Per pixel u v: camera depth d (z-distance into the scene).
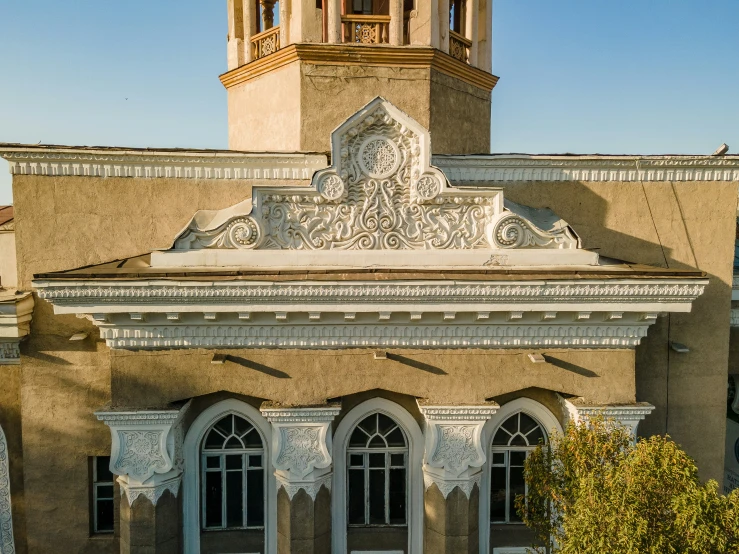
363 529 9.16
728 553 5.85
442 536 8.55
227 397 8.77
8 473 10.01
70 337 9.38
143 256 9.37
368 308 7.79
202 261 8.35
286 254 8.44
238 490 9.02
